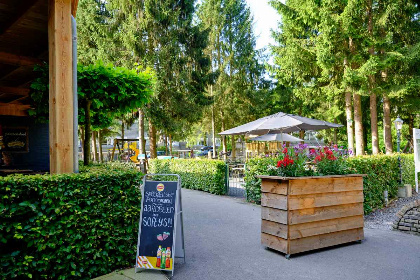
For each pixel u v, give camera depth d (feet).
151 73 20.38
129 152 64.13
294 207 13.67
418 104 47.57
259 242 15.79
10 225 9.78
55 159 12.35
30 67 20.71
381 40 42.29
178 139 78.07
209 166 32.09
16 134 31.12
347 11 39.99
